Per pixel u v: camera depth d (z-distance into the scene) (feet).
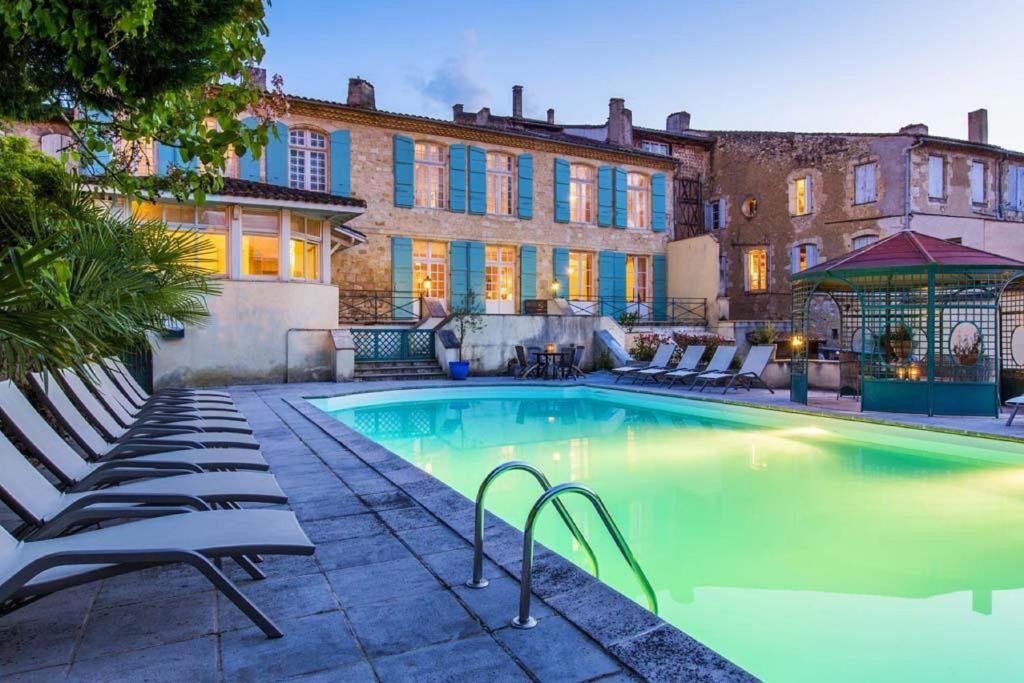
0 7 7.70
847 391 37.83
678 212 77.30
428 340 51.88
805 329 34.91
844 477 21.68
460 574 9.30
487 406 39.78
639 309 71.46
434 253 62.75
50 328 7.27
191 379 41.09
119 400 18.17
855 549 14.73
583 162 69.41
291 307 44.14
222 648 7.06
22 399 10.40
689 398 37.35
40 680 6.34
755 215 74.23
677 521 16.94
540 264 67.05
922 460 24.43
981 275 33.45
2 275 6.79
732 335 63.16
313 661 6.75
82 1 8.11
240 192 41.09
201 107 11.30
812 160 70.13
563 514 9.47
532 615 7.86
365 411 37.22
